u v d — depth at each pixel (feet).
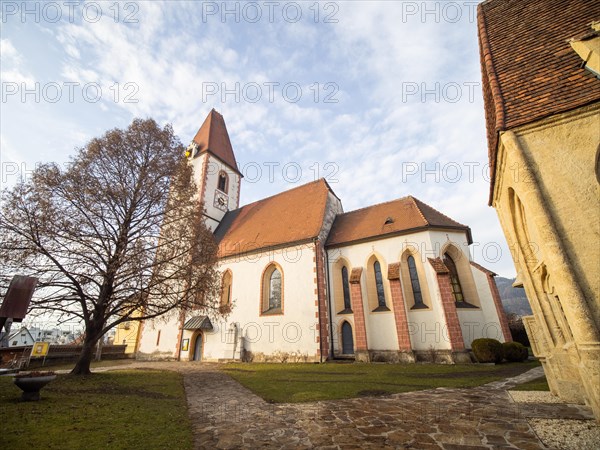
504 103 21.15
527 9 27.35
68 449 14.67
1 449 14.19
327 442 16.24
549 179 17.53
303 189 88.48
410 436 16.88
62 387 30.76
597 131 17.03
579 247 15.92
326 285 65.82
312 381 36.88
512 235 29.25
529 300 27.84
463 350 50.72
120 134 47.16
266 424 19.66
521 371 40.14
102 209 42.83
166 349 78.38
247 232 83.87
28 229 37.50
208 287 45.01
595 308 14.97
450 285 55.62
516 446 14.96
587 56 17.95
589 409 20.59
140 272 41.42
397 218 67.15
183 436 17.19
